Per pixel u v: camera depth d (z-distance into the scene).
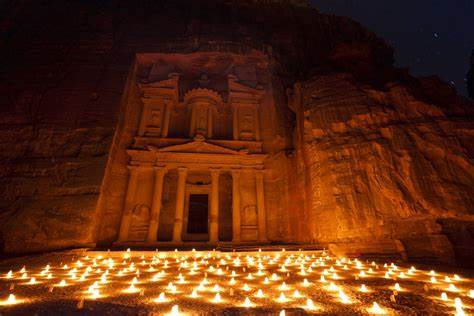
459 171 11.13
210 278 7.75
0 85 16.94
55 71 17.88
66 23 20.19
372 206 11.98
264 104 21.66
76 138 15.88
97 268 9.52
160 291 6.28
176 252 12.60
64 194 14.17
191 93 21.33
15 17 20.11
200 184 19.58
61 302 5.39
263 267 9.61
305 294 6.02
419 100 12.89
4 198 13.55
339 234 12.26
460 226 10.50
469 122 11.67
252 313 4.75
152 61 21.31
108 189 16.45
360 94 14.54
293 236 16.39
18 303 5.31
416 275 8.16
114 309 4.97
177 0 24.14
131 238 16.53
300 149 16.58
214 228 17.52
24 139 15.35
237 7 24.89
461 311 4.72
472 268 9.38
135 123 19.59
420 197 11.15
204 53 21.36
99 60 19.09
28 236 12.81
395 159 12.19
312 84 16.62
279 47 22.88
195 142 19.16
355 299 5.63
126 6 22.56
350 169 13.00
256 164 19.50
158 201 17.50
